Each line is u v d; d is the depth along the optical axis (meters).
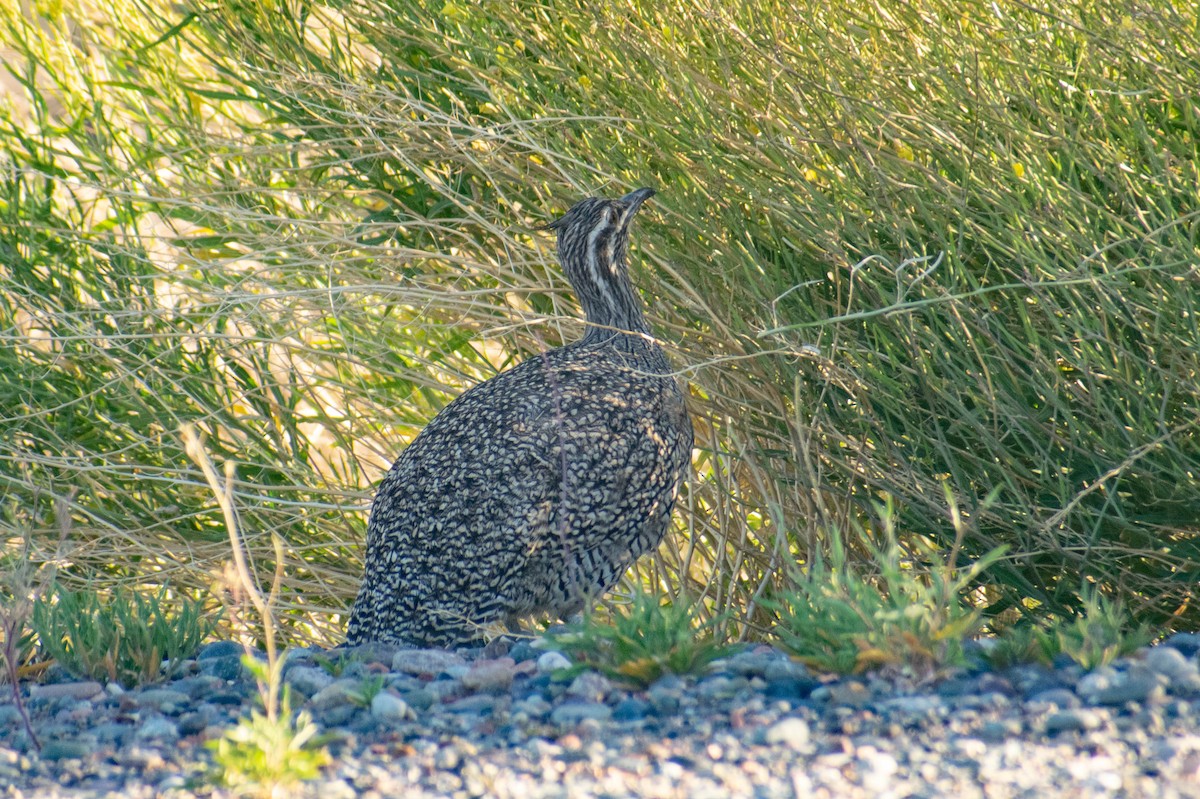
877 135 12.78
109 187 15.44
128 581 15.35
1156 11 11.60
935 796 6.42
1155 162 11.27
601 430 12.02
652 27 13.79
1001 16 12.14
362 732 8.44
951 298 10.87
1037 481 11.80
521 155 15.41
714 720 8.12
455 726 8.44
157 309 15.55
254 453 15.93
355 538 15.71
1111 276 10.90
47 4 16.61
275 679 7.78
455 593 11.34
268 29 15.88
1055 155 12.23
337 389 16.45
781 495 13.88
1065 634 9.20
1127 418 11.41
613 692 8.88
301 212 16.44
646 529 12.51
